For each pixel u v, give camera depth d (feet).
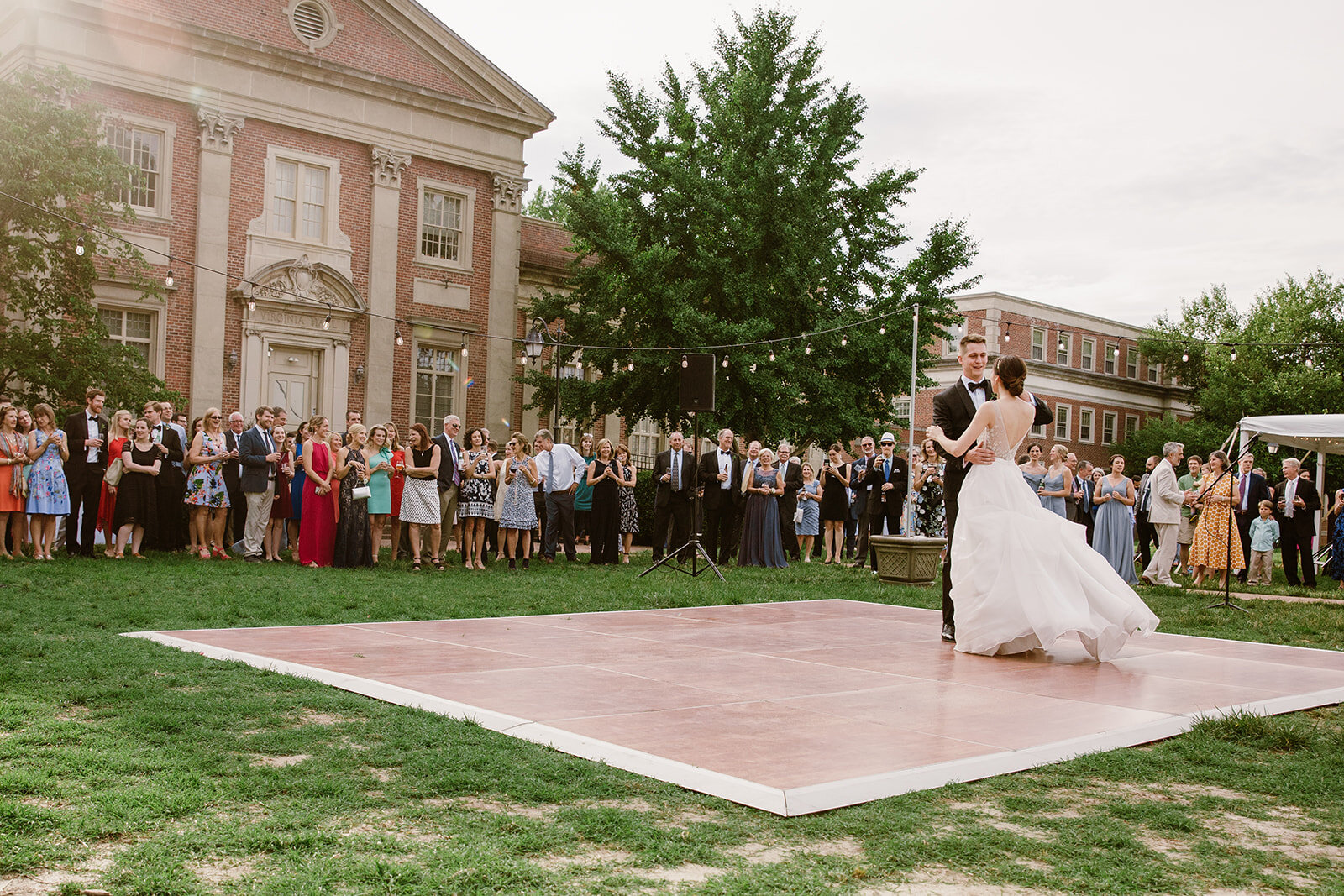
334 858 9.27
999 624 21.80
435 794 11.36
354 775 11.89
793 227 81.25
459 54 84.38
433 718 14.56
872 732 14.25
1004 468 22.68
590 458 54.54
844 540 59.26
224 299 73.82
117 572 34.71
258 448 41.75
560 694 16.35
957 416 23.82
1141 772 12.85
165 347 71.77
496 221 87.86
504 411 88.48
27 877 8.84
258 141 75.72
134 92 70.38
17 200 55.11
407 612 27.55
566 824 10.35
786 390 79.00
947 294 89.04
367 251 81.10
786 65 87.40
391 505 45.68
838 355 84.64
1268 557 53.98
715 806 11.09
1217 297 158.92
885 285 88.99
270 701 15.37
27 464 38.27
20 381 60.70
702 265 79.61
